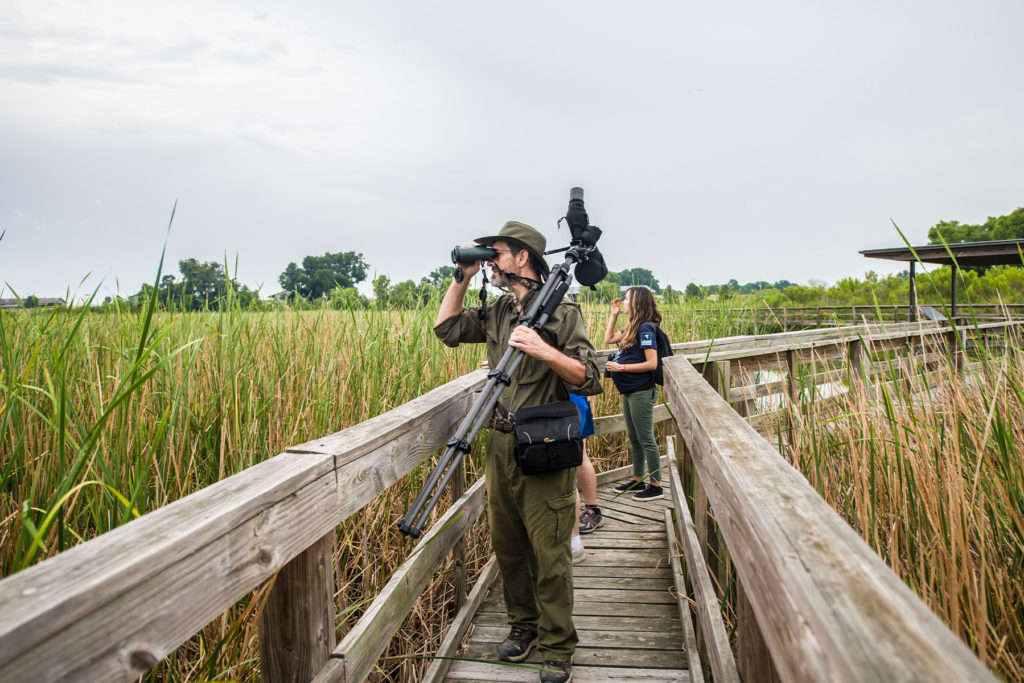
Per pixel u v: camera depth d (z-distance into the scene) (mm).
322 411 2744
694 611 2598
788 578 732
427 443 2191
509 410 2303
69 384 2186
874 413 2406
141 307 2889
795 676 709
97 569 812
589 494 3979
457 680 2336
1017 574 1678
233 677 1663
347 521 2537
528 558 2434
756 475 1091
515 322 2379
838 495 2115
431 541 2162
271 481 1233
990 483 1875
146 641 862
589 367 2207
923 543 1788
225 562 1049
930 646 553
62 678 726
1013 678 1436
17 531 1674
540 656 2488
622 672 2391
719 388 4273
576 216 2438
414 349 3600
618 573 3342
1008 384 2260
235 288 3199
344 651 1474
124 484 1850
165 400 2430
